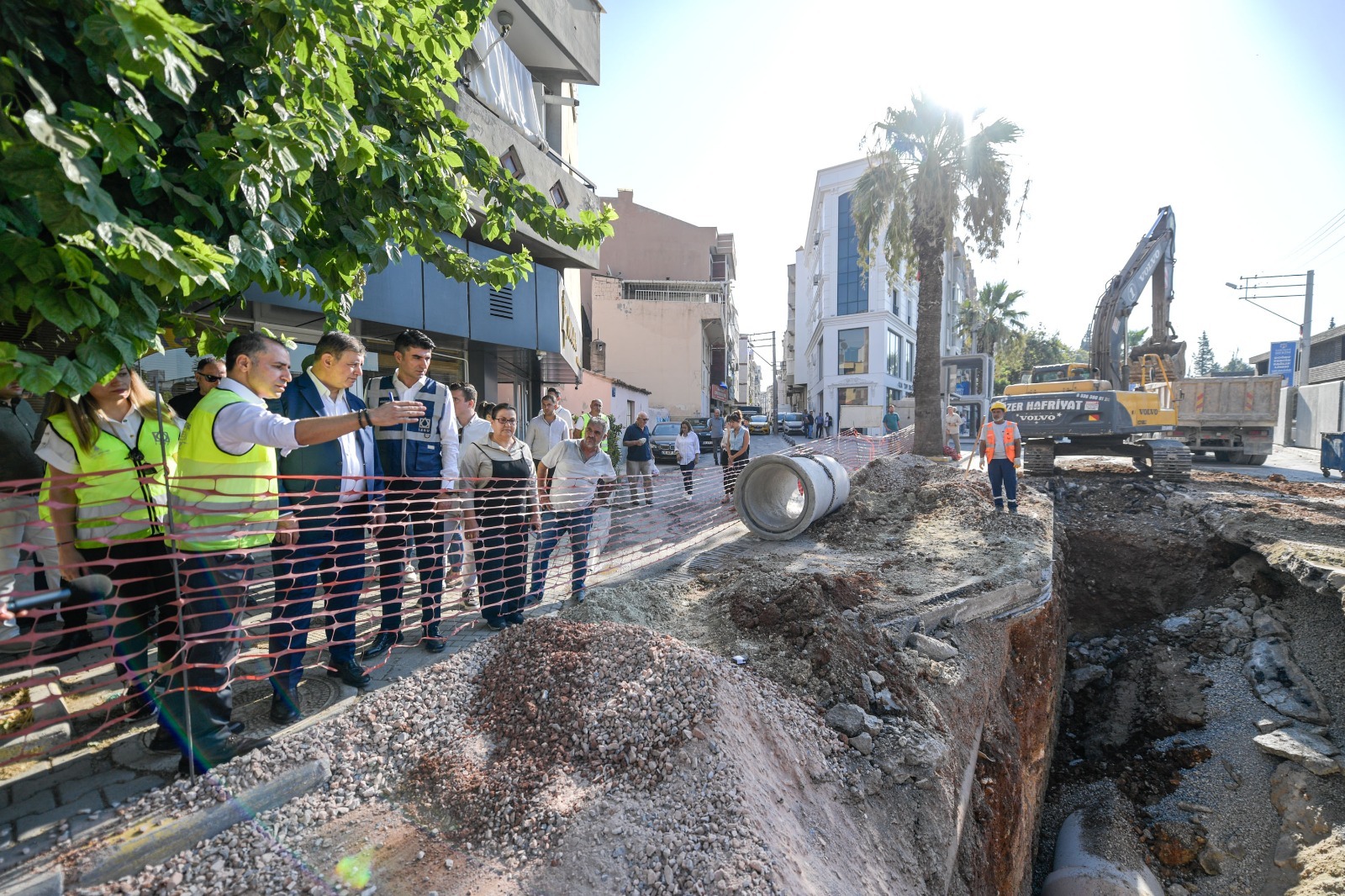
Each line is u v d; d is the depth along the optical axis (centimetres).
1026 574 657
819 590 500
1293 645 707
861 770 365
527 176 1109
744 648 450
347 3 270
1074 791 684
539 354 1421
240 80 272
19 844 223
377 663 385
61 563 286
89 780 263
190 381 656
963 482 1051
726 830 258
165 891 217
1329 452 1410
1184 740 678
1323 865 495
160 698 271
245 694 342
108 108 219
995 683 525
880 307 3766
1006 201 1434
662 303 3114
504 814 264
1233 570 857
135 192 231
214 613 274
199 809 245
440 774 286
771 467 828
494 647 400
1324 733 600
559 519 498
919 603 559
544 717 323
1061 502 1141
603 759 295
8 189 185
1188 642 796
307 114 281
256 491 288
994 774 462
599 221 456
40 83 204
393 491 393
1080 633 940
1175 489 1159
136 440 303
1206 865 555
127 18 178
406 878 234
